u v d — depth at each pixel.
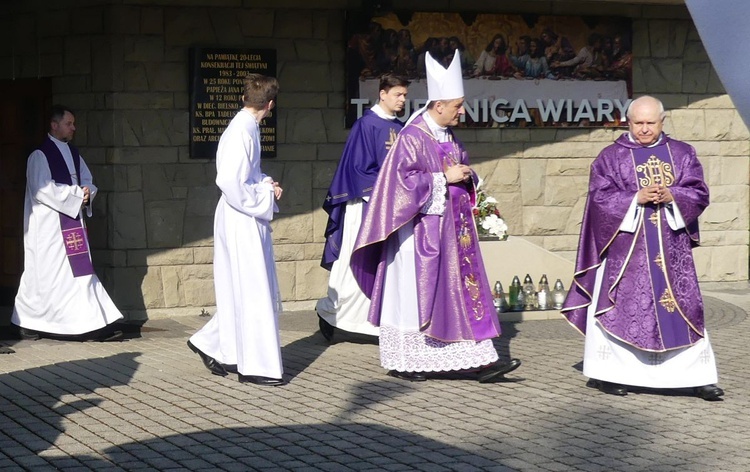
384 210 7.13
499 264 10.58
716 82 12.38
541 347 8.73
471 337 7.12
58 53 10.46
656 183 6.78
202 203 10.46
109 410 6.36
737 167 12.53
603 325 6.81
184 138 10.38
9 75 10.84
